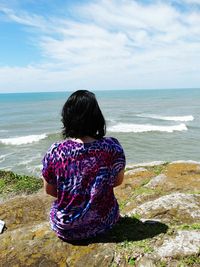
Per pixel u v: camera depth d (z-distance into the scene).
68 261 2.79
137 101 125.69
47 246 2.99
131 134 36.75
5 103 134.75
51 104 119.69
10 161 25.25
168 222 3.61
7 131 47.19
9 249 3.07
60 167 2.74
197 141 32.47
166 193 5.24
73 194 2.75
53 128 49.25
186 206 3.89
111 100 136.62
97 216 2.86
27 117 68.31
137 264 2.62
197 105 95.94
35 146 31.42
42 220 4.31
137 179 6.11
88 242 2.94
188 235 2.90
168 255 2.64
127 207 4.78
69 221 2.83
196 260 2.57
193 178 5.90
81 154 2.70
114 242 2.90
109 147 2.76
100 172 2.72
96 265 2.70
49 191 2.90
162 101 123.19
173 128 41.03
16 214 4.43
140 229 3.10
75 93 2.68
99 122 2.70
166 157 25.92
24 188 6.56
